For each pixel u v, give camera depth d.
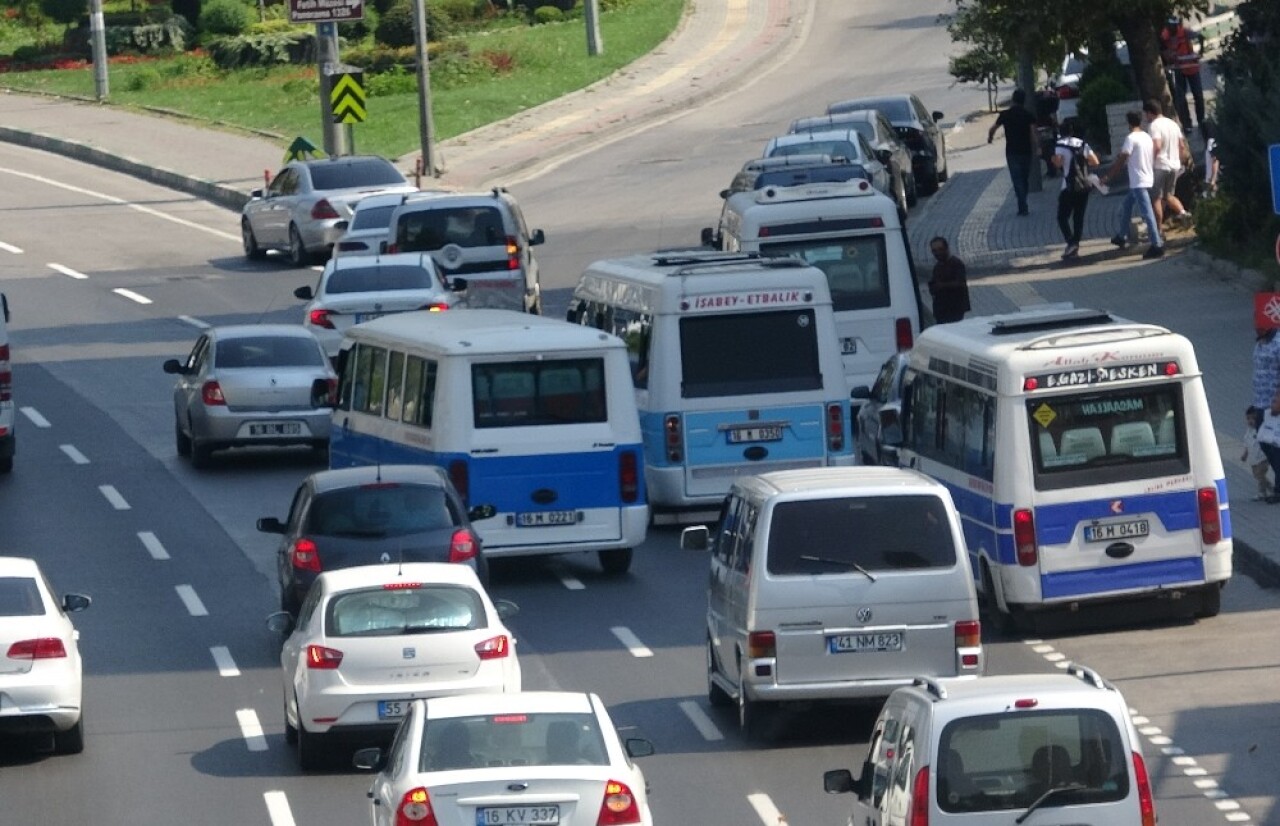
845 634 52.88
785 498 53.34
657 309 79.44
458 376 73.88
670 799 49.06
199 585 74.81
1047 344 62.75
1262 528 70.12
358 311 101.69
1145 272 108.88
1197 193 121.75
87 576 76.06
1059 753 33.41
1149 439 62.59
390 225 114.88
